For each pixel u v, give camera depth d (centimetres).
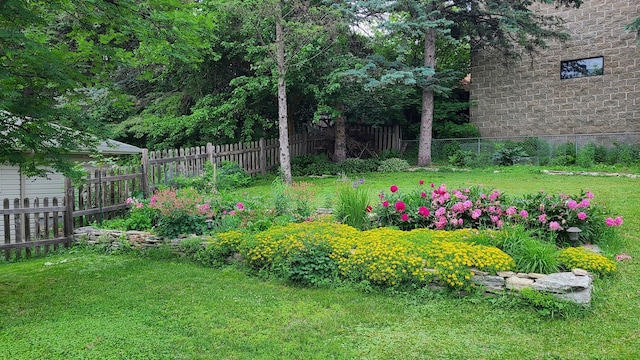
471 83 1975
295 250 490
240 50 1512
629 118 1620
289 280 487
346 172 1552
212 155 1225
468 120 2053
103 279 537
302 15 1308
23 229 737
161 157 1045
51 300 463
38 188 1027
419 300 419
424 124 1692
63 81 470
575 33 1720
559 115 1770
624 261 485
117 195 839
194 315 403
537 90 1816
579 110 1727
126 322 393
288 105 1702
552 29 1753
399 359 313
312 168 1579
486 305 400
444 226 566
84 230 737
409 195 652
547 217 534
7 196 974
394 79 1403
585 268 431
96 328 380
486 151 1689
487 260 424
